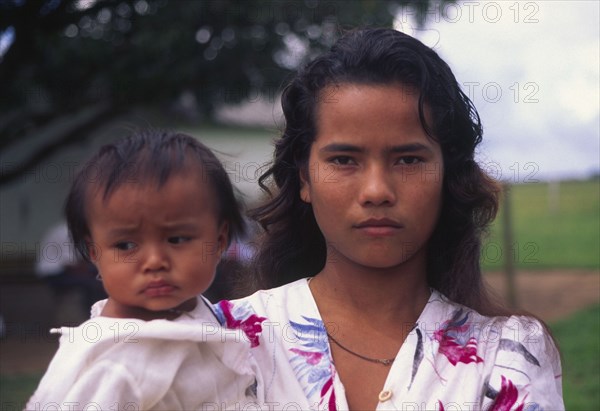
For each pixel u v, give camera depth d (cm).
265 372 179
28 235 1393
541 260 1454
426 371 174
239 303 193
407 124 174
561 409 179
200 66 818
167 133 179
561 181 2170
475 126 194
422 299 192
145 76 833
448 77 186
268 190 217
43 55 831
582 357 752
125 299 170
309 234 218
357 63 179
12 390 686
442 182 185
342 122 175
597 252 1516
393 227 173
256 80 841
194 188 171
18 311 1090
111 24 837
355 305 187
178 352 167
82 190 174
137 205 167
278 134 226
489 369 176
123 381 160
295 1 775
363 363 180
